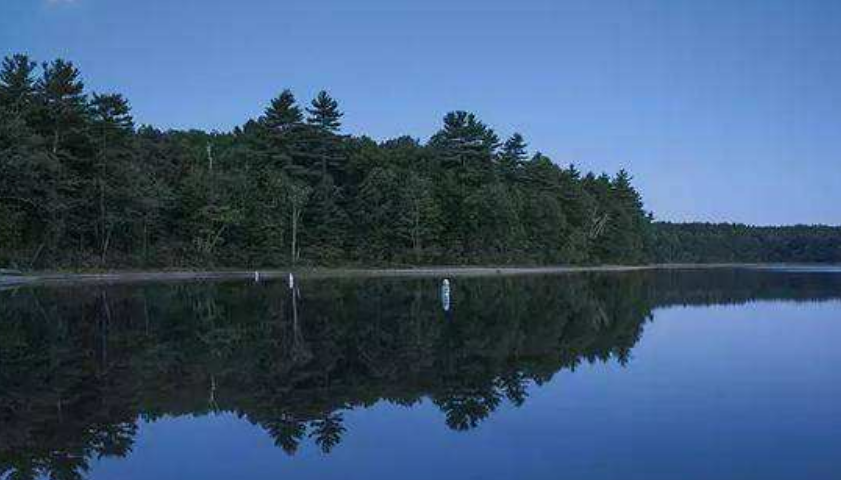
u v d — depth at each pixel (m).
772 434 12.41
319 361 20.44
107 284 56.88
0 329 27.70
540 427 13.04
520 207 105.94
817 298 46.06
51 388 16.69
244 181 82.69
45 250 65.88
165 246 77.00
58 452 11.74
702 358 20.91
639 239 142.00
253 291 50.06
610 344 23.98
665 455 11.26
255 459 11.35
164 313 33.91
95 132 70.88
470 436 12.52
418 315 33.47
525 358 21.00
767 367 19.27
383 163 98.12
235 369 19.16
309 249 88.06
